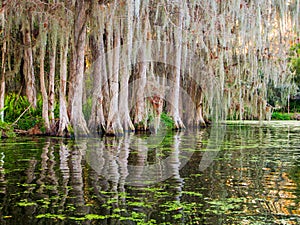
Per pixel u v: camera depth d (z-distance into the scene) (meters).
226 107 16.70
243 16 12.80
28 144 9.26
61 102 11.70
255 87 16.75
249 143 9.95
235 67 16.33
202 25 13.92
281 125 19.52
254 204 3.96
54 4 11.49
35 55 14.59
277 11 14.00
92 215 3.55
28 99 13.80
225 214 3.62
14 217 3.46
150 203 3.97
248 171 5.76
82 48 11.95
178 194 4.36
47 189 4.49
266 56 15.83
